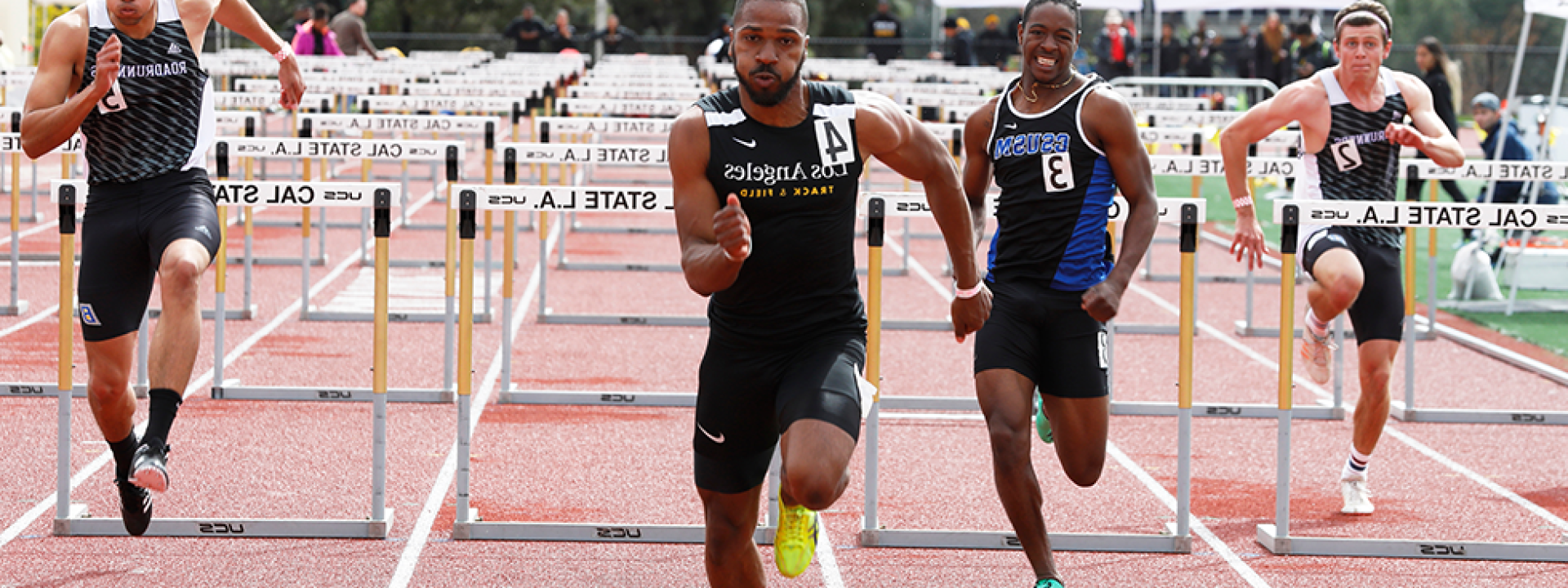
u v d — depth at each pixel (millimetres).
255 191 7734
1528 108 25531
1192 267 7781
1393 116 8633
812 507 5230
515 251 18734
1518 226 7684
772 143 5387
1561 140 21703
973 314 6086
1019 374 6742
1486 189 18969
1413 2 55875
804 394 5410
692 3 70750
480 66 33625
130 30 7059
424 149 11211
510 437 10336
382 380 7836
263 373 12250
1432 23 55781
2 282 16500
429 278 17578
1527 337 15438
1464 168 11188
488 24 69625
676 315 15492
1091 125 6762
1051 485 9352
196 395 11359
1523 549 7848
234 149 10992
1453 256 21781
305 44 32188
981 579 7461
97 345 7074
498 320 14977
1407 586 7434
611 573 7426
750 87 5266
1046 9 6828
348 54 34406
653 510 8586
